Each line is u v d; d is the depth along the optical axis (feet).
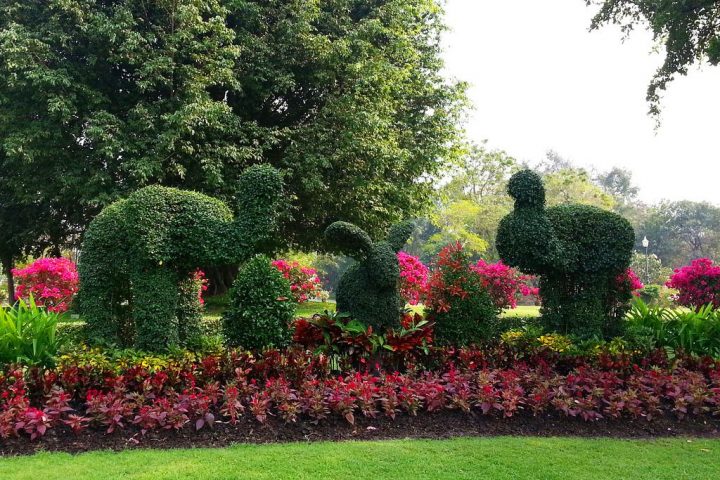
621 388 18.56
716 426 16.44
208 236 19.89
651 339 22.72
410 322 21.66
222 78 38.47
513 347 21.70
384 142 43.93
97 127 34.76
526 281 42.06
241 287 19.67
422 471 12.19
